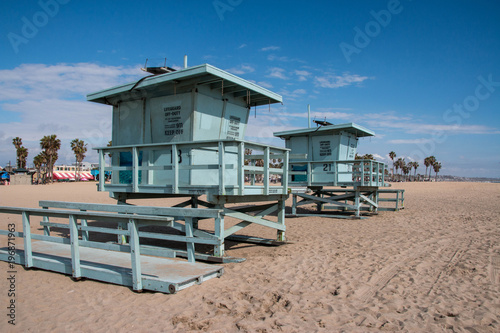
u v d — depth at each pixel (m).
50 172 71.06
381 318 4.28
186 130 7.99
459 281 5.72
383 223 12.70
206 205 9.84
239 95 8.93
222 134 8.67
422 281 5.72
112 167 8.35
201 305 4.67
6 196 25.28
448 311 4.48
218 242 6.59
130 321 4.23
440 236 9.76
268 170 7.56
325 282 5.67
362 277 5.93
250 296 4.98
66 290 5.36
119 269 5.85
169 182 8.23
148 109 8.75
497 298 4.95
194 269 5.87
